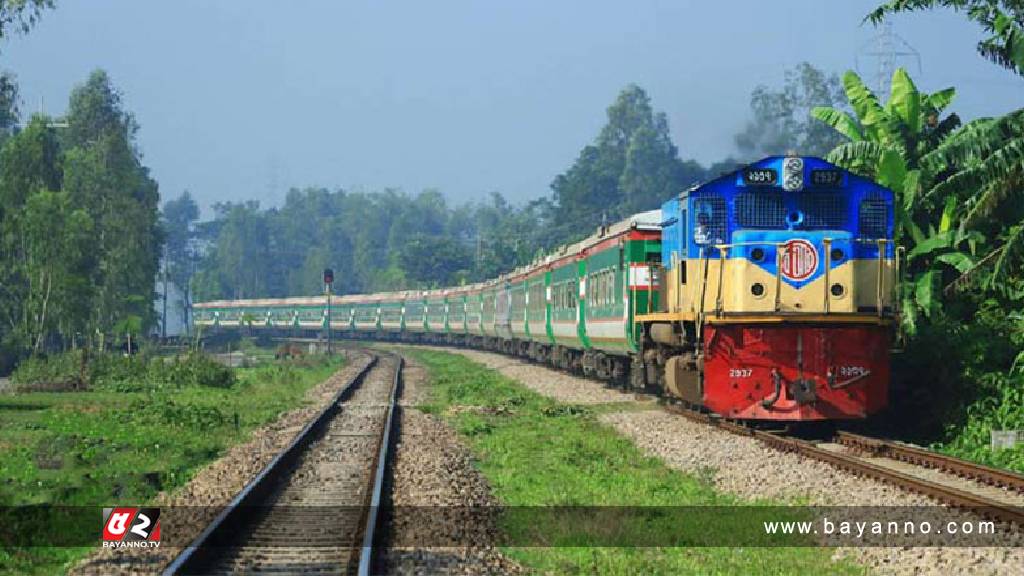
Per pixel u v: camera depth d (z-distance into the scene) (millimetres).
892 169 44656
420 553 21297
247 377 79375
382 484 28656
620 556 21984
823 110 49469
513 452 37656
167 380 70062
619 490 29531
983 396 36688
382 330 163750
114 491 29609
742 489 28875
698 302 37469
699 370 37906
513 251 190750
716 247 36938
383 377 79500
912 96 47344
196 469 34469
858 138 48406
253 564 20500
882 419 40000
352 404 57219
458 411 51906
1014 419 34875
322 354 111688
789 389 36062
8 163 107812
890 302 36719
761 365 36094
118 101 142875
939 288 42375
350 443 40344
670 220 42750
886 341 36312
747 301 36062
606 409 50219
